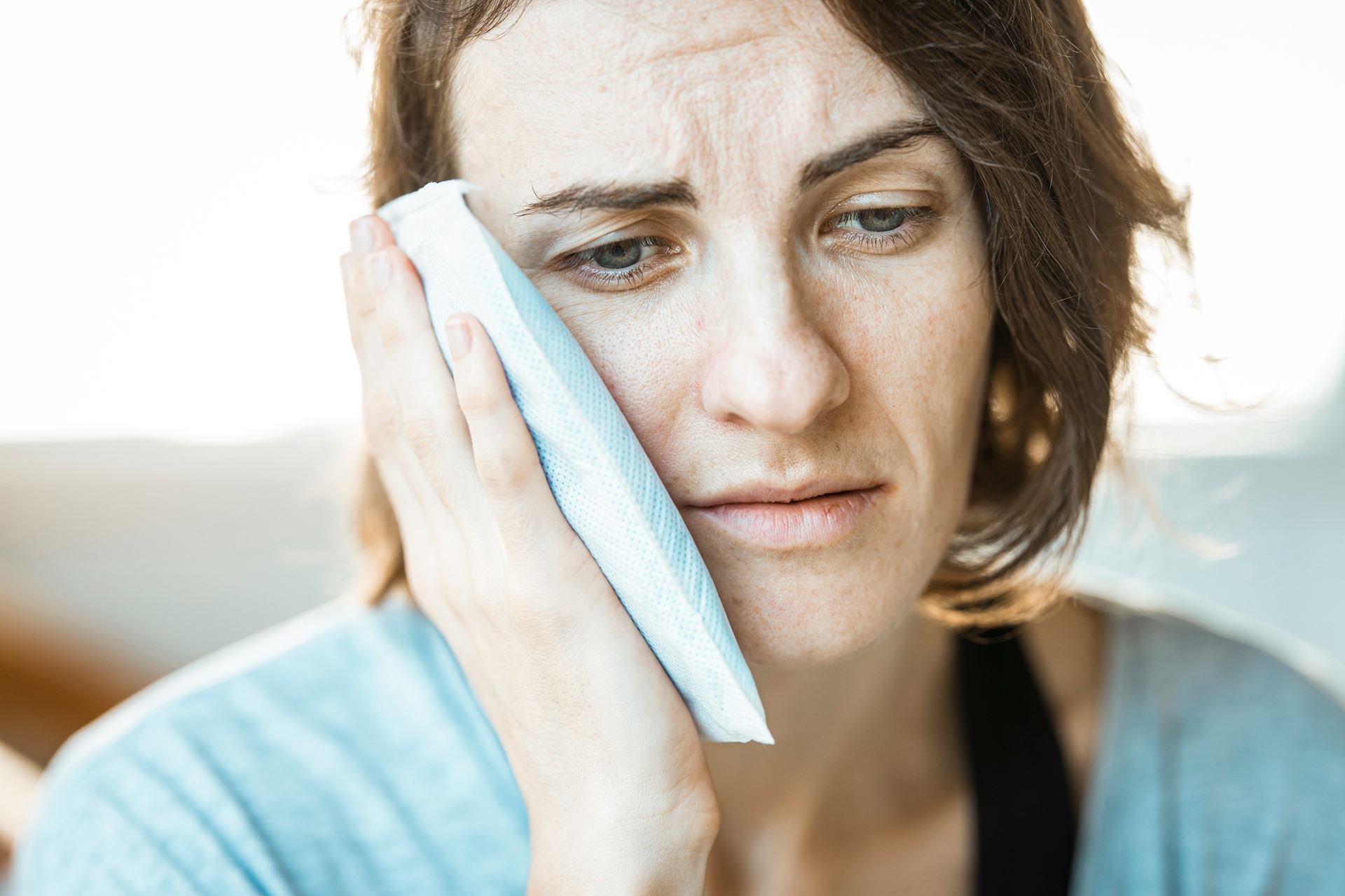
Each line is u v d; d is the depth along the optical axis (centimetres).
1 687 218
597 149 57
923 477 65
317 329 186
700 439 61
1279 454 219
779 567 63
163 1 205
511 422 61
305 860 77
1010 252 67
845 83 57
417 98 71
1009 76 63
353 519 100
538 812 68
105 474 244
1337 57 188
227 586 245
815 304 61
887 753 90
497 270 59
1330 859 88
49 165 218
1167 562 226
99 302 237
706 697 62
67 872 75
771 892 88
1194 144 173
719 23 55
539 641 65
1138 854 89
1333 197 200
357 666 87
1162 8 172
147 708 85
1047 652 97
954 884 89
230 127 207
